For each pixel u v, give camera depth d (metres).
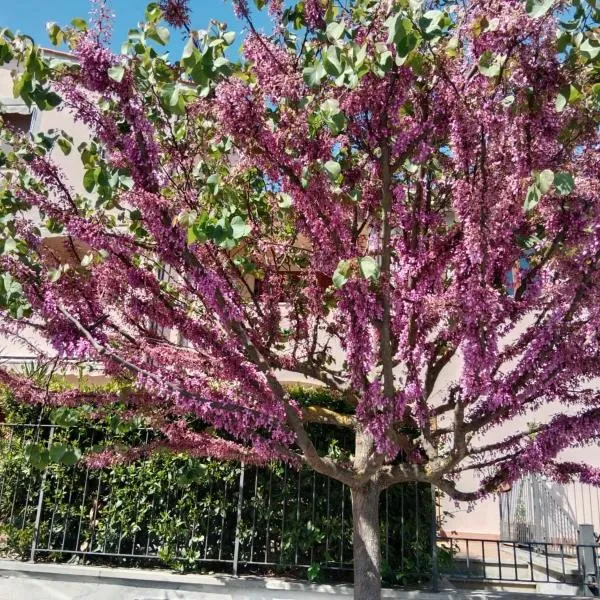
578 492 8.29
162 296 3.55
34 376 5.28
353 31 3.32
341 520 5.86
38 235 3.76
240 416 3.33
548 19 2.80
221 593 5.52
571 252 3.24
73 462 3.86
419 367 3.51
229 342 3.57
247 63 3.72
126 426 4.68
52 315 3.15
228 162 4.87
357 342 3.16
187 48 3.07
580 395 3.72
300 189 3.31
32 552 6.01
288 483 5.97
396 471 4.03
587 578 6.34
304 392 6.12
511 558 7.89
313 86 3.13
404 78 3.18
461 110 3.08
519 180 3.08
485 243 3.01
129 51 3.51
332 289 3.75
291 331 4.95
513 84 3.03
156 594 5.59
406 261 3.61
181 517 5.98
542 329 3.27
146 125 3.18
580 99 3.18
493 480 3.53
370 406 3.29
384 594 5.46
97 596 5.66
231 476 5.93
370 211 3.89
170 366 3.72
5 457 6.32
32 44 3.15
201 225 3.01
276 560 5.89
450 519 8.88
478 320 3.04
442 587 5.88
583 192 3.00
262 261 4.73
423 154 3.36
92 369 4.38
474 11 2.97
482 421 3.44
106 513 6.12
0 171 4.37
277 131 3.36
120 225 4.78
